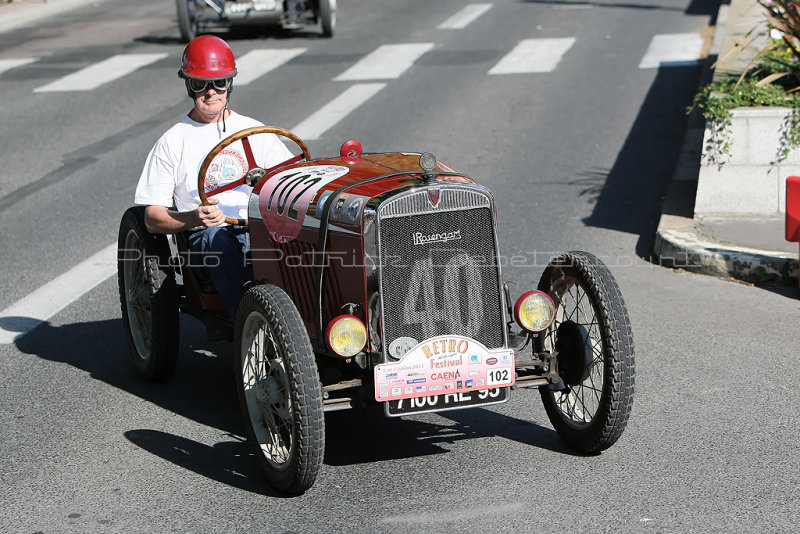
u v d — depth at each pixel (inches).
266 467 380.5
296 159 453.4
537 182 838.5
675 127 985.5
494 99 1135.6
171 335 476.1
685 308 575.5
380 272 367.6
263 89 1238.3
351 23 1717.5
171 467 404.2
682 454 400.5
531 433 427.5
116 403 470.0
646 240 700.7
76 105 1194.6
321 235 385.7
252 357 388.8
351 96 1178.6
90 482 391.9
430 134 999.0
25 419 452.1
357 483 386.3
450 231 375.2
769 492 367.2
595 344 400.2
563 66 1285.7
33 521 362.6
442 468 396.5
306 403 351.6
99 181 894.4
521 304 384.5
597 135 974.4
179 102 1182.9
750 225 685.3
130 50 1536.7
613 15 1644.9
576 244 690.8
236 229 454.0
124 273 503.8
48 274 665.0
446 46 1462.8
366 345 374.9
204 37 459.5
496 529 346.3
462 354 378.3
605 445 394.0
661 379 476.7
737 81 748.0
